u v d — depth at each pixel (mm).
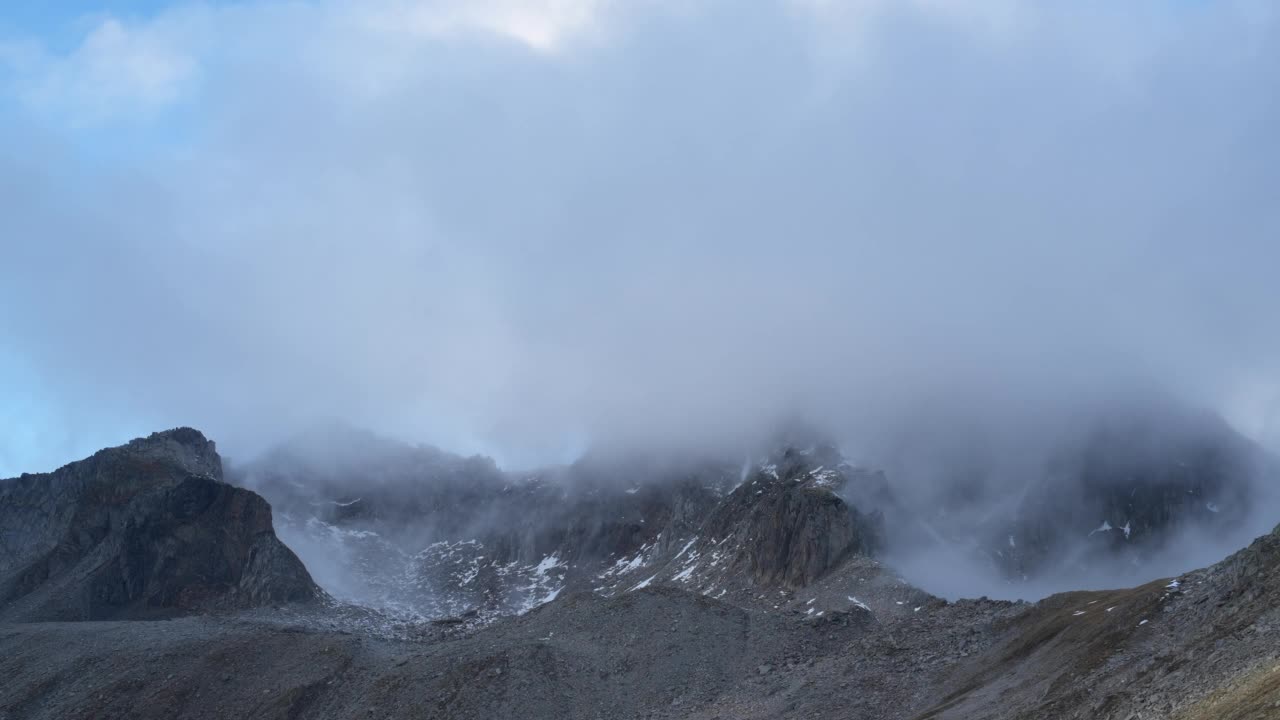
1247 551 149375
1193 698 115875
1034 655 185000
